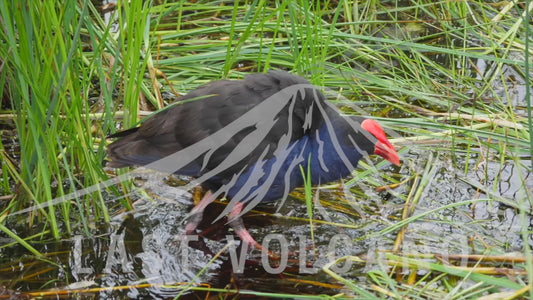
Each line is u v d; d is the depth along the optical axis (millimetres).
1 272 5547
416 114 7633
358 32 9078
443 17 9352
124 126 6297
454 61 8883
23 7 5395
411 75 8375
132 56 6484
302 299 5234
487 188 6578
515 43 8711
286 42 8680
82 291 5359
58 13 5980
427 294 5191
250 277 5570
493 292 5191
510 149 6742
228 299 5297
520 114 7723
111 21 5887
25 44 5500
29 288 5383
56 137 5793
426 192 6609
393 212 6398
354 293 5312
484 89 8008
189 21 8766
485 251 5719
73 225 6141
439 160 7090
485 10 9500
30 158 5996
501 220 6238
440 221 6188
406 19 9523
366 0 9438
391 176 6914
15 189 6344
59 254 5789
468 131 6934
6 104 7734
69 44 5691
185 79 8156
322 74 7676
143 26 5891
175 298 5121
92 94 8000
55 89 5797
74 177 6113
